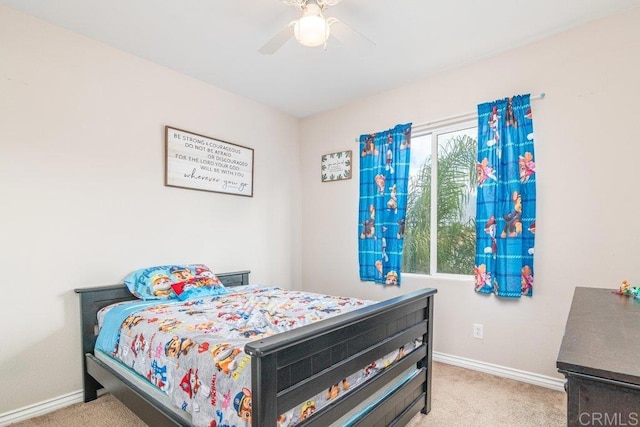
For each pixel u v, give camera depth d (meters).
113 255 2.39
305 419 1.22
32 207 2.05
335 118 3.62
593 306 1.38
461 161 2.86
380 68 2.77
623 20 2.09
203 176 2.96
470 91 2.71
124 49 2.46
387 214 3.12
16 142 2.00
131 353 1.81
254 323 1.72
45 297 2.09
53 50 2.15
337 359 1.37
